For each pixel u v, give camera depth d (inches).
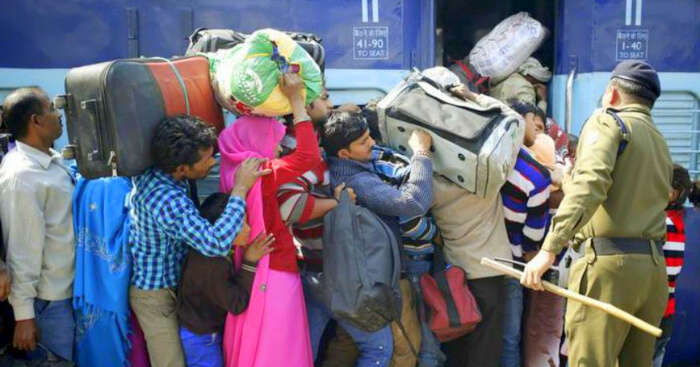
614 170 108.0
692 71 155.9
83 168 99.2
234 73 101.6
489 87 169.5
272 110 104.3
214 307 108.6
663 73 155.3
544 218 123.8
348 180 117.2
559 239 103.1
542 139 134.0
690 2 154.6
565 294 104.0
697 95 156.6
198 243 99.7
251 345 104.6
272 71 101.7
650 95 112.1
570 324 111.0
